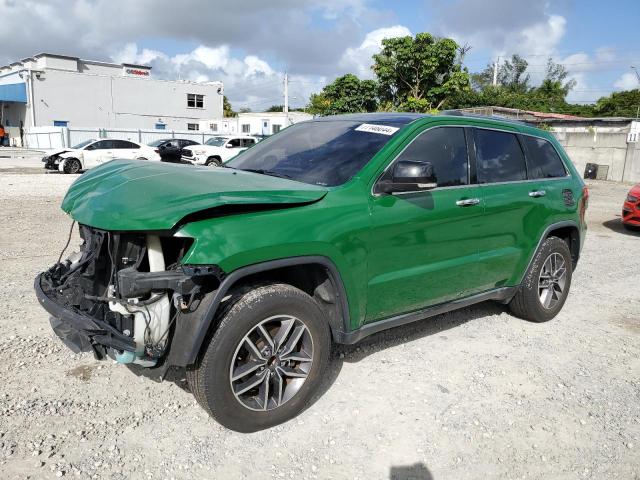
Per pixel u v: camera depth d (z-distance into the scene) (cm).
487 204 422
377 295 357
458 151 415
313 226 312
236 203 285
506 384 386
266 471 281
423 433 321
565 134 2594
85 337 292
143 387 356
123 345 279
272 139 460
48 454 282
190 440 303
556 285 525
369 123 408
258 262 291
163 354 289
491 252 438
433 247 385
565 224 510
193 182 312
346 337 347
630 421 345
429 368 405
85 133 3491
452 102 2900
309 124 457
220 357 286
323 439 311
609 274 728
